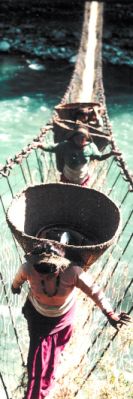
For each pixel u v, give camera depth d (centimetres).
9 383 557
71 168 729
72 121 832
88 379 514
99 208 538
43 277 430
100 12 2197
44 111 1655
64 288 436
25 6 2623
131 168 1254
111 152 725
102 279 642
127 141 1420
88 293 434
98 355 550
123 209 959
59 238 506
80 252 469
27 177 920
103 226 535
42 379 432
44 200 542
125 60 2295
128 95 1867
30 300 457
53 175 832
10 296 672
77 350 530
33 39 2420
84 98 1235
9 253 750
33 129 1502
